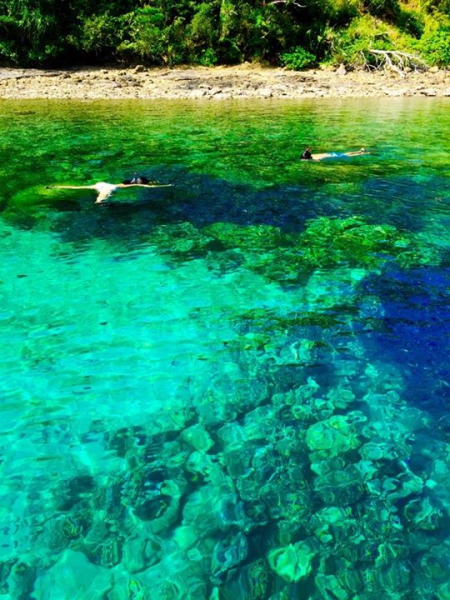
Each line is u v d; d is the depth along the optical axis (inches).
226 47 1210.0
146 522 120.1
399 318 213.3
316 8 1257.4
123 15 1131.3
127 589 104.7
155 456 141.2
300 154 503.8
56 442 146.6
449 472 134.1
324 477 132.8
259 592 103.6
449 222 321.7
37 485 131.2
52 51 1065.5
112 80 1033.5
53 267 259.0
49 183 393.7
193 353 190.4
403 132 618.5
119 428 152.2
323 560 110.2
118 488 130.3
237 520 120.3
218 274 255.0
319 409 159.8
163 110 797.9
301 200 364.5
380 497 126.1
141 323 210.7
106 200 356.2
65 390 169.3
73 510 123.5
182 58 1184.8
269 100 940.6
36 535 116.8
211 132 620.4
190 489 129.6
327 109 818.8
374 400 163.5
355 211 342.3
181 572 108.0
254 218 330.3
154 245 287.6
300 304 226.2
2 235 296.4
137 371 179.5
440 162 467.2
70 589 104.8
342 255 276.1
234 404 162.9
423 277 249.6
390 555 111.0
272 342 197.2
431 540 114.4
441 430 149.9
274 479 132.5
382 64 1218.0
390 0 1375.5
